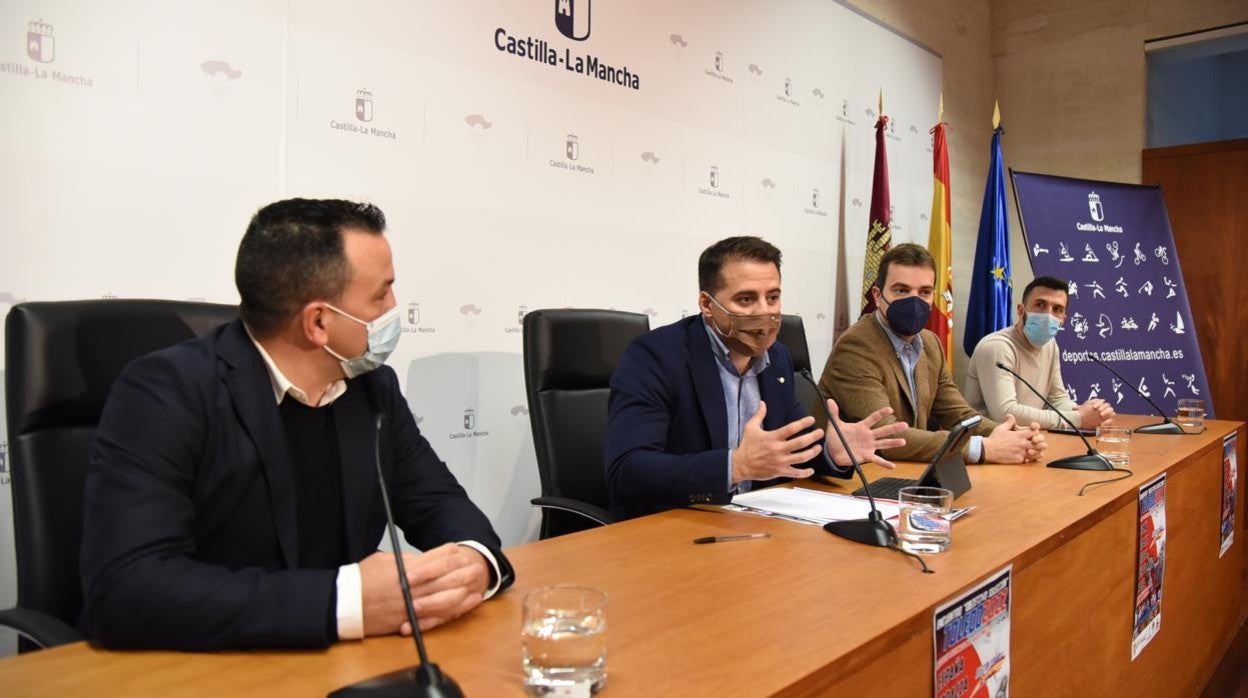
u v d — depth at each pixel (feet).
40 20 5.46
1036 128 17.12
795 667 2.74
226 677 2.66
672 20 9.96
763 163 11.45
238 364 3.45
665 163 9.93
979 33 17.15
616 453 5.44
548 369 6.67
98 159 5.74
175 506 3.13
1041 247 13.61
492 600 3.48
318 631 2.87
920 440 7.15
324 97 6.86
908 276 8.45
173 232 6.10
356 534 3.73
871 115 13.70
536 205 8.49
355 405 3.87
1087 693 5.29
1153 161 15.88
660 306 9.93
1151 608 6.57
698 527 4.74
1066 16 16.71
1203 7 15.20
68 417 3.98
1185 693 7.75
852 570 3.89
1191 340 14.51
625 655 2.84
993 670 3.98
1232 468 9.65
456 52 7.74
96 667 2.73
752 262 5.78
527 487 8.61
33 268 5.48
